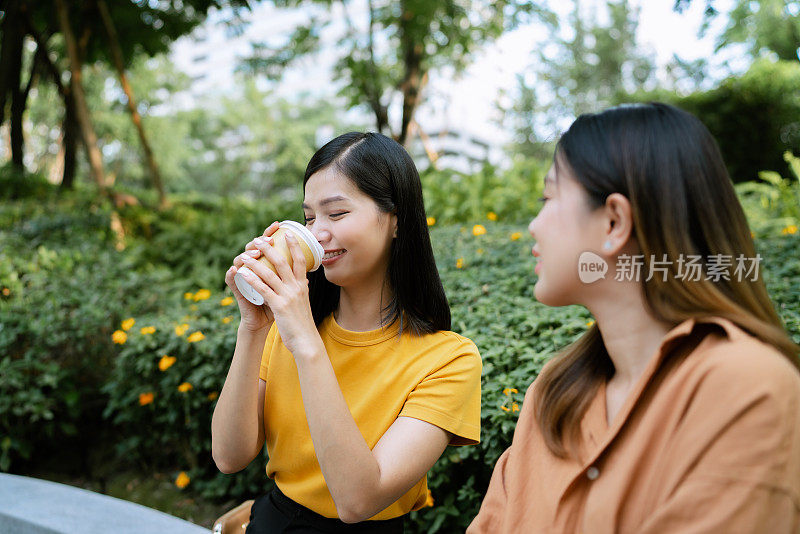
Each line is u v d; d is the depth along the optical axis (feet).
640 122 2.77
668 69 69.15
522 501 3.14
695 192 2.66
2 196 28.94
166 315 11.19
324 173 4.17
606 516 2.62
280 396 4.52
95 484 10.21
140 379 10.02
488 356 7.06
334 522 4.35
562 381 3.17
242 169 116.78
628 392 2.91
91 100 73.72
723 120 31.22
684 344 2.73
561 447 3.01
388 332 4.40
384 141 4.31
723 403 2.43
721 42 44.57
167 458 10.57
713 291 2.64
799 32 43.11
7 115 35.50
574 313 7.85
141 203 31.24
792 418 2.35
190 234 22.56
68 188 34.12
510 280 9.68
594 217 2.80
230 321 9.76
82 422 11.76
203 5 25.02
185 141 113.50
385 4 27.30
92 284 13.25
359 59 29.04
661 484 2.55
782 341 2.58
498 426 6.36
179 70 83.30
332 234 4.14
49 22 30.30
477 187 19.74
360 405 4.26
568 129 2.97
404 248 4.34
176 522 6.67
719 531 2.30
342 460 3.57
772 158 30.53
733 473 2.33
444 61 31.27
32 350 10.59
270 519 4.58
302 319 3.71
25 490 7.36
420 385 4.17
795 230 12.30
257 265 3.69
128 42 29.76
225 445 4.41
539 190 19.31
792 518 2.29
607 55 79.25
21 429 10.43
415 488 4.51
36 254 15.46
